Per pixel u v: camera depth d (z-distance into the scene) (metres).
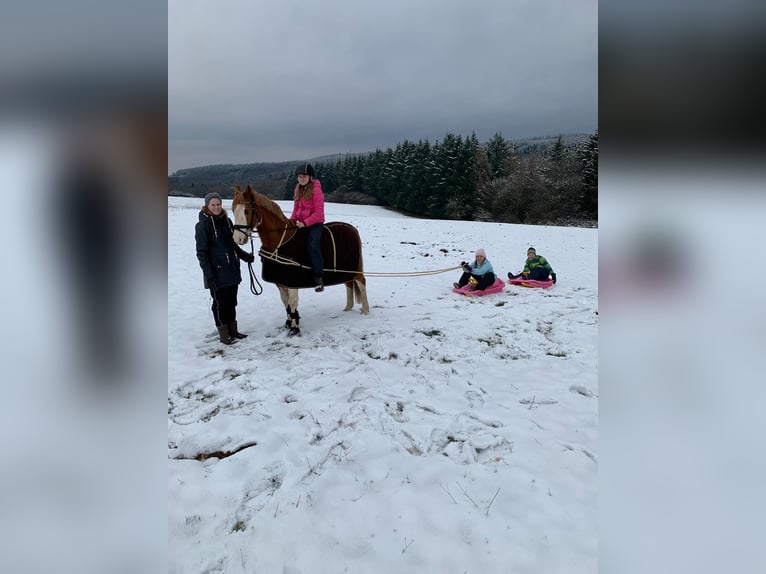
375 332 6.56
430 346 6.04
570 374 5.15
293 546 2.71
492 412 4.29
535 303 8.20
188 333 6.66
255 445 3.78
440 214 48.41
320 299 8.52
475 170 47.66
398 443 3.81
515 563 2.56
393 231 18.69
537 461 3.51
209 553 2.66
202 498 3.13
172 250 13.05
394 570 2.53
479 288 8.84
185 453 3.71
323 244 6.62
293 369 5.31
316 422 4.13
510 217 43.69
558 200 42.62
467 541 2.73
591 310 7.73
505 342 6.21
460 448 3.72
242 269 11.38
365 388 4.82
